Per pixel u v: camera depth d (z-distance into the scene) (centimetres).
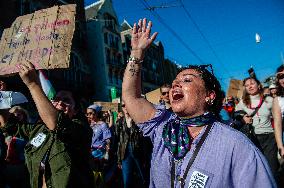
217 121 166
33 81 221
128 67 201
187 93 171
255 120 436
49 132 235
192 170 153
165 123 179
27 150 243
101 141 525
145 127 185
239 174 146
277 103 380
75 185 219
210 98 177
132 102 194
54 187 216
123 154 448
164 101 440
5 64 253
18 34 261
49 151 228
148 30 204
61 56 239
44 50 245
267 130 426
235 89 763
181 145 161
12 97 303
